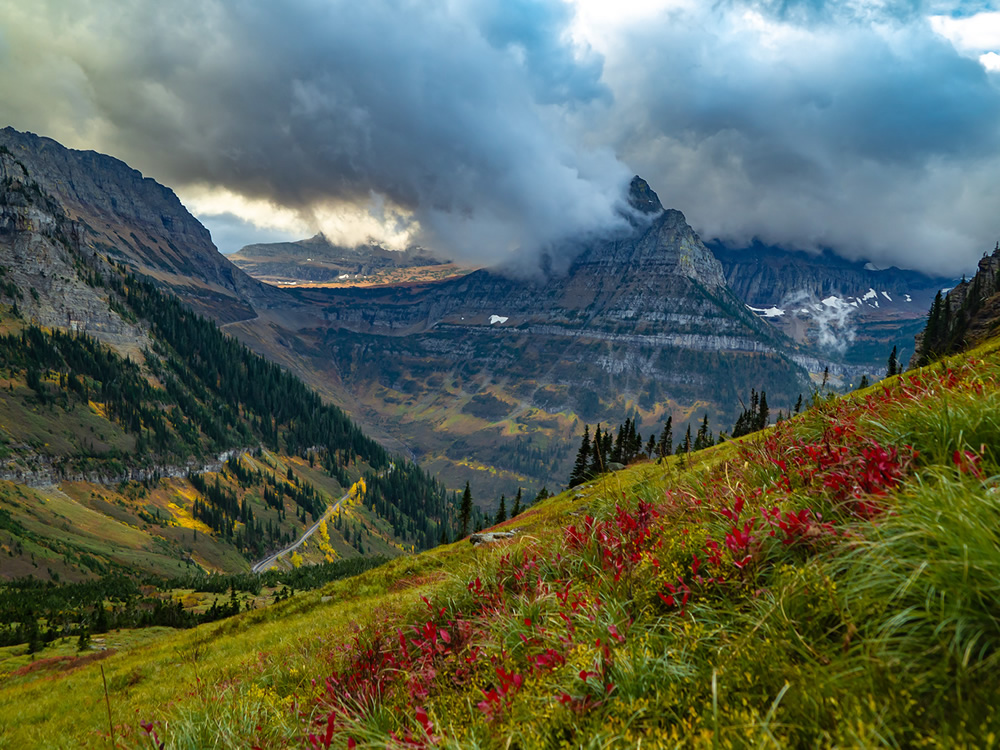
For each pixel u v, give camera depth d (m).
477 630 6.04
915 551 3.34
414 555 28.70
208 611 108.19
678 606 4.51
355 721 5.02
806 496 4.98
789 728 2.65
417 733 4.19
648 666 3.84
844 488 4.58
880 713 2.50
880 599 3.17
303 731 5.57
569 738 3.54
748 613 3.95
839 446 5.45
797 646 3.28
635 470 11.00
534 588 6.65
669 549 5.47
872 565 3.37
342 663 8.05
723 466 7.18
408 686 5.57
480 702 4.15
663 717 3.30
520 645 5.30
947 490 3.51
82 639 75.31
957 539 3.06
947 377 5.69
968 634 2.71
